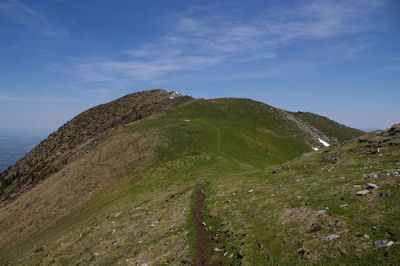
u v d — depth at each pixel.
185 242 29.12
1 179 161.75
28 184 127.81
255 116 111.88
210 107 116.38
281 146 92.56
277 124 108.88
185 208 40.06
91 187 75.62
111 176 76.38
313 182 34.12
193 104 118.81
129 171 75.25
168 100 147.38
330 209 25.78
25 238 66.56
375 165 33.88
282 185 37.50
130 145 86.81
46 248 50.06
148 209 46.94
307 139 103.38
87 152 101.31
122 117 151.62
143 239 34.72
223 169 63.28
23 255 52.84
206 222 34.28
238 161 71.69
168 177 64.38
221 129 95.81
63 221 65.19
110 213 53.69
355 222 22.58
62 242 49.16
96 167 82.62
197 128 93.25
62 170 93.00
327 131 149.25
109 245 37.94
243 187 42.91
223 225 31.70
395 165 31.69
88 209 64.75
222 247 27.47
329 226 23.30
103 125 156.75
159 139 85.19
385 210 22.67
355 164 36.69
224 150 79.81
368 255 18.88
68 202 73.81
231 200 38.38
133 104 169.88
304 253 21.31
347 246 20.30
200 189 49.94
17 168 162.12
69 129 173.38
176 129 91.00
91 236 44.72
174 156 77.38
